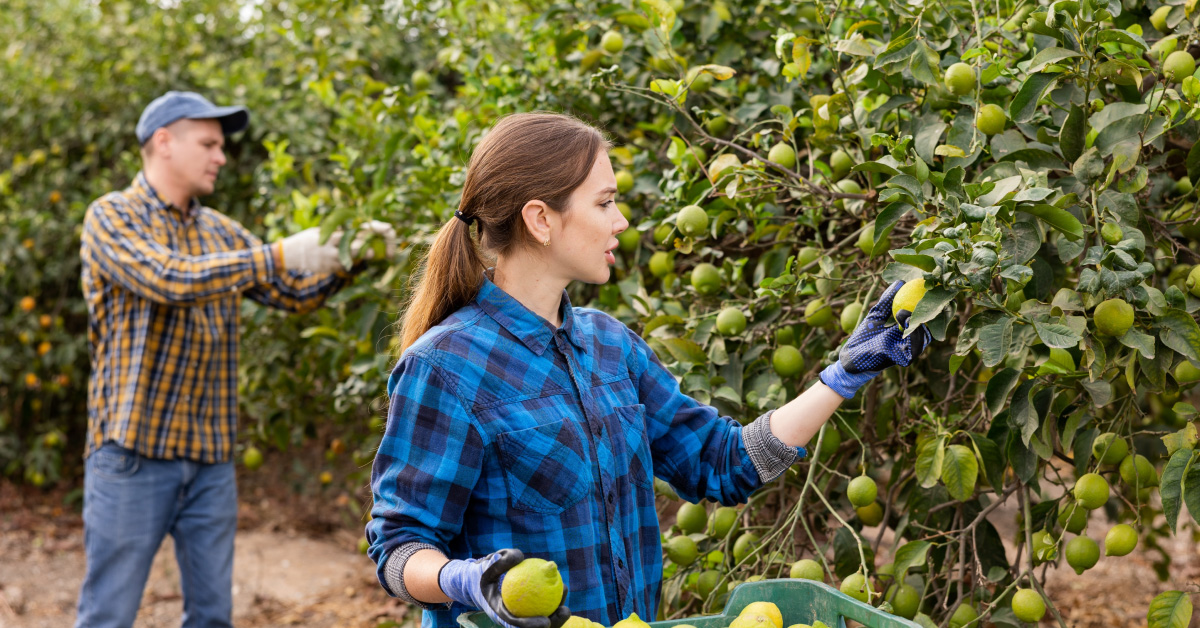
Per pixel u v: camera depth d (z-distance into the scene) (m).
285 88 5.34
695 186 2.26
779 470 1.67
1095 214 1.67
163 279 2.90
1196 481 1.60
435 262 1.60
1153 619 1.77
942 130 1.96
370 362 3.10
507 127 1.58
